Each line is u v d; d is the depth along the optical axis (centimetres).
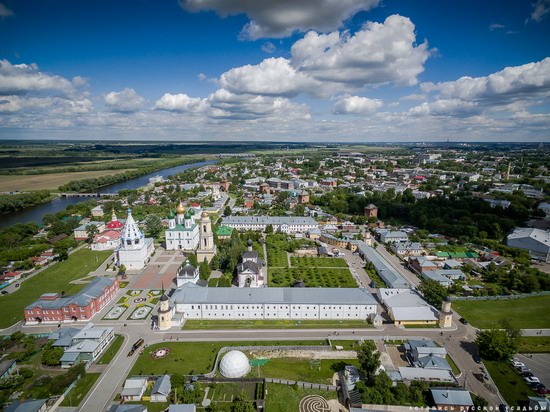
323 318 17312
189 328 16400
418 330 16262
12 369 13288
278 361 13962
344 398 12006
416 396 11850
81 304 16912
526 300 19288
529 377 12975
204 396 12056
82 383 12625
